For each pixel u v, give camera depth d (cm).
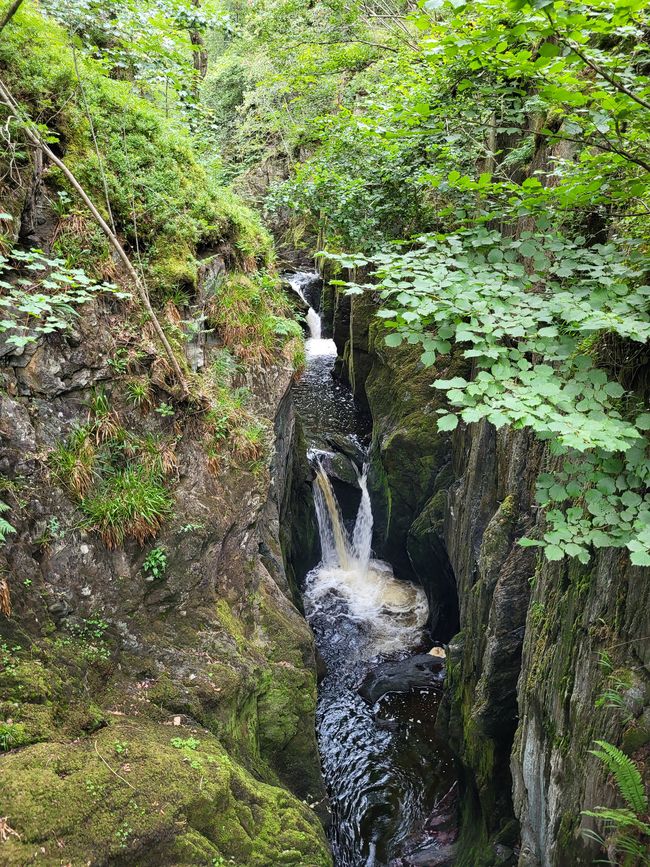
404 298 310
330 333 1939
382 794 768
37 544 484
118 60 695
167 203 633
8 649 445
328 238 991
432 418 1106
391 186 855
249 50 1325
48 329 418
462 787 768
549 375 296
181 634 561
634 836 336
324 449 1373
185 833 412
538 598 567
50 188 537
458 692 782
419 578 1136
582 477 311
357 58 1026
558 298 317
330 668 995
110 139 598
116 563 524
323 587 1206
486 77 483
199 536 574
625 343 392
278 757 638
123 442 546
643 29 385
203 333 659
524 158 678
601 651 406
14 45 538
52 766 396
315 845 511
